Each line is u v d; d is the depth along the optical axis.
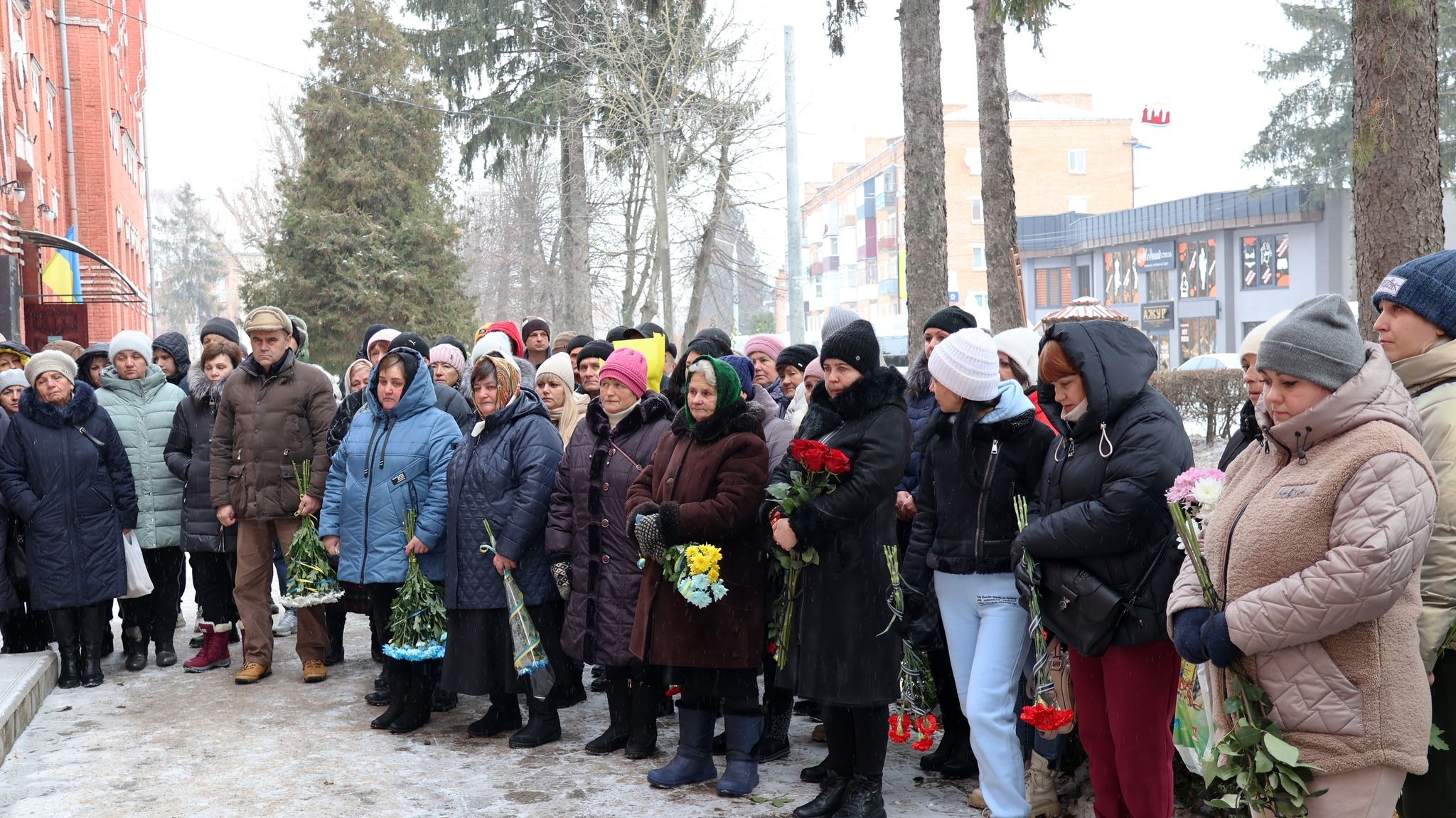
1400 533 2.59
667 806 4.60
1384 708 2.70
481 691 5.54
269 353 6.76
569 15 24.30
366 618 9.05
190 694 6.55
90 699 6.43
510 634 5.48
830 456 4.09
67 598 6.61
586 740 5.62
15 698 5.68
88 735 5.70
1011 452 4.15
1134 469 3.54
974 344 4.20
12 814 4.57
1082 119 58.53
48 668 6.54
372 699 6.29
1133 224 45.03
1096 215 47.66
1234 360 27.38
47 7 27.02
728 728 4.79
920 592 4.45
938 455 4.36
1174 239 43.44
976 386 4.17
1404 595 2.76
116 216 34.88
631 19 22.17
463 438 6.02
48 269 21.50
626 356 5.32
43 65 24.72
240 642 8.01
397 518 5.85
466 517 5.51
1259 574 2.82
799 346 7.16
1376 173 6.95
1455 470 2.94
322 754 5.36
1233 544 2.90
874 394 4.24
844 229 77.06
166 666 7.30
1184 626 2.99
